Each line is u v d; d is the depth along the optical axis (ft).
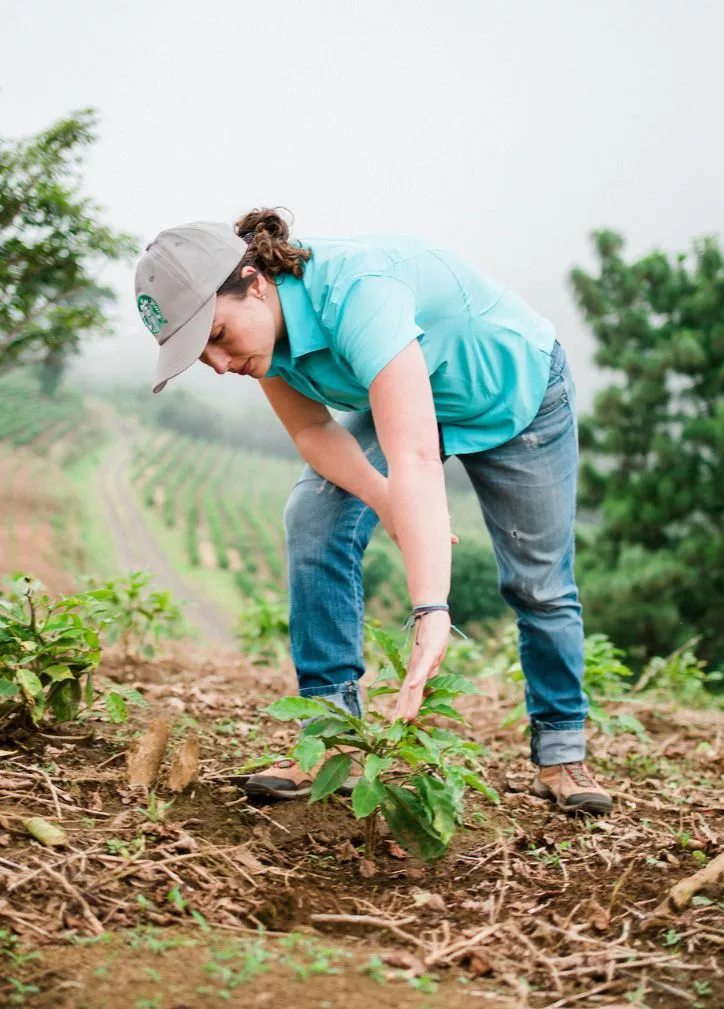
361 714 8.43
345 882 6.95
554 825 8.28
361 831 7.72
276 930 6.07
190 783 8.00
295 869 7.00
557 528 8.29
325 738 7.01
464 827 7.96
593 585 58.39
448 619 6.37
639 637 57.82
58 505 211.61
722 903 6.37
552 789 8.76
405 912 6.42
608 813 8.59
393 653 7.27
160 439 352.90
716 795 9.52
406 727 6.75
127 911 5.89
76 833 6.81
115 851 6.60
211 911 6.06
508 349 7.67
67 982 4.93
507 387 7.77
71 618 8.76
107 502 242.99
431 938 6.05
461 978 5.48
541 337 7.98
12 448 250.57
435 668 6.30
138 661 14.23
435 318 7.40
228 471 326.85
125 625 14.40
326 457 7.94
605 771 10.62
